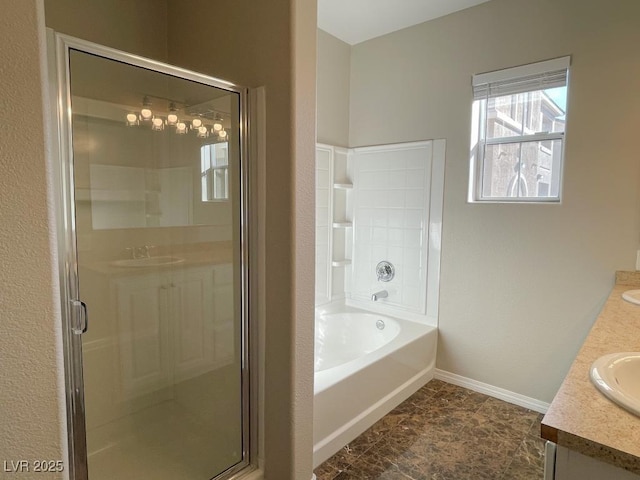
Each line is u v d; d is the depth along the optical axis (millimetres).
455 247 2926
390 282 3309
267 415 1837
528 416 2541
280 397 1774
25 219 969
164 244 2174
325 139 3264
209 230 1969
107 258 2012
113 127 1913
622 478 780
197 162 1951
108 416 2051
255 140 1750
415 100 3059
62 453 1081
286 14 1604
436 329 3039
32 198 978
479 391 2875
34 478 1037
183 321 2168
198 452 1998
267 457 1861
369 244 3426
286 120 1641
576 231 2408
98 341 2004
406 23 3006
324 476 1979
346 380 2207
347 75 3408
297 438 1768
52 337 1037
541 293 2570
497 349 2781
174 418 2229
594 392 996
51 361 1040
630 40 2172
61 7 1870
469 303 2889
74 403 1354
